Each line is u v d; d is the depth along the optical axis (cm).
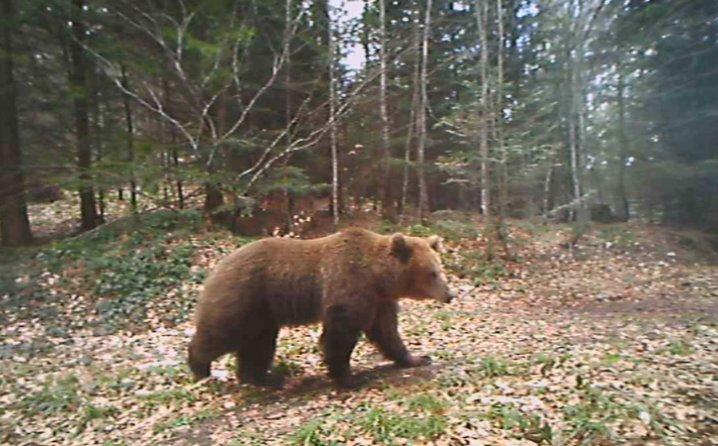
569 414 494
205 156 1623
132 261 1296
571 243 1823
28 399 726
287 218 1856
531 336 888
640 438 443
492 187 1803
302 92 1939
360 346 881
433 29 2327
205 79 1516
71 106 1577
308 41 1683
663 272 1553
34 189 1594
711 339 783
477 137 1686
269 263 694
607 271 1572
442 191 2753
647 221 2241
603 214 2327
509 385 596
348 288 666
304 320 704
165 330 1044
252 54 1850
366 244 690
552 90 2125
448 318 1057
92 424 650
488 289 1385
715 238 1928
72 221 2075
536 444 449
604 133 2255
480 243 1783
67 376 802
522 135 1698
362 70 1970
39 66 1638
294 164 2016
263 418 613
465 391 598
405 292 689
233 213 1650
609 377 589
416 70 2083
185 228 1544
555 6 2014
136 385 769
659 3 1933
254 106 1888
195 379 752
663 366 626
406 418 511
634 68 2019
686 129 2033
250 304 688
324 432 507
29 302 1134
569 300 1270
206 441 564
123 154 1606
